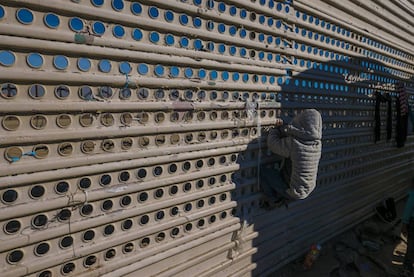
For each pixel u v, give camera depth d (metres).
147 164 1.66
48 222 1.38
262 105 2.25
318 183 3.01
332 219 3.30
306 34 2.58
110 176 1.55
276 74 2.33
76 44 1.37
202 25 1.84
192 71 1.82
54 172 1.36
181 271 1.92
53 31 1.31
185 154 1.83
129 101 1.56
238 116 2.12
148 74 1.63
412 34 4.39
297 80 2.56
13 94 1.24
